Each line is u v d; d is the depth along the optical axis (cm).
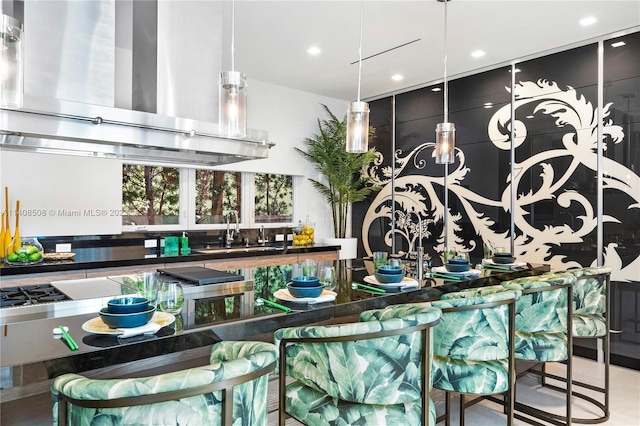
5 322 168
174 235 456
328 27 356
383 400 145
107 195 396
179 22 268
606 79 371
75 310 187
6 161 339
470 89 470
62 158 368
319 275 218
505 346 198
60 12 224
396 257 365
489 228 453
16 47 145
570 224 395
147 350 140
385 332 141
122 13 317
